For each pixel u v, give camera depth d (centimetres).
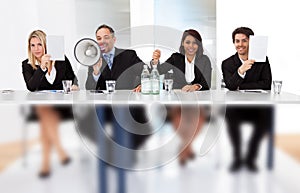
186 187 190
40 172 194
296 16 405
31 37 269
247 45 268
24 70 274
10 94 221
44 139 190
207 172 189
